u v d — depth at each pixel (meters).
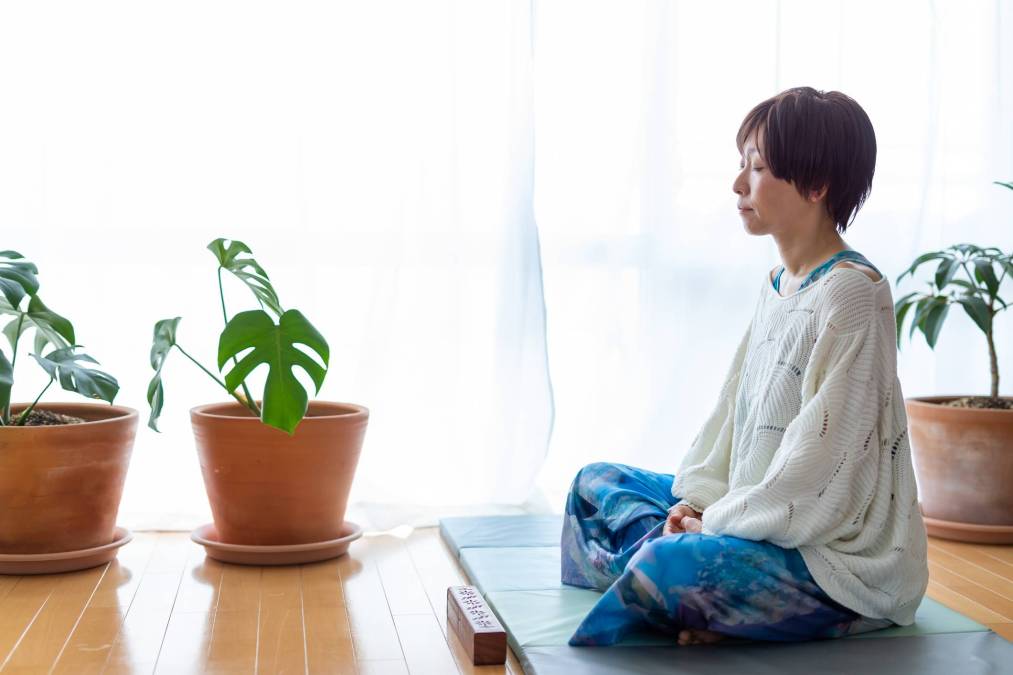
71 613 2.33
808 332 2.09
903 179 3.64
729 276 3.54
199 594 2.49
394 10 3.25
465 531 2.99
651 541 2.05
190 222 3.18
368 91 3.25
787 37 3.55
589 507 2.49
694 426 3.55
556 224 3.47
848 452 2.03
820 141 2.08
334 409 2.99
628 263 3.50
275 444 2.70
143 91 3.14
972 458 3.04
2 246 3.10
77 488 2.62
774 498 2.02
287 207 3.23
